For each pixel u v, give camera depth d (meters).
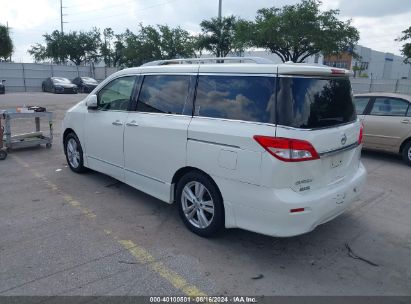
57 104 20.70
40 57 59.19
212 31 35.59
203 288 3.23
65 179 6.13
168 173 4.36
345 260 3.78
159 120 4.43
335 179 3.82
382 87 29.09
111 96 5.39
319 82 3.64
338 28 30.75
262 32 30.41
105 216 4.68
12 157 7.62
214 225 3.94
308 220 3.41
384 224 4.68
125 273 3.42
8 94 28.77
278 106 3.40
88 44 52.19
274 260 3.73
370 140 8.37
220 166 3.71
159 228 4.37
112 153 5.28
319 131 3.48
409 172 7.26
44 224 4.40
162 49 45.03
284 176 3.32
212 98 3.97
